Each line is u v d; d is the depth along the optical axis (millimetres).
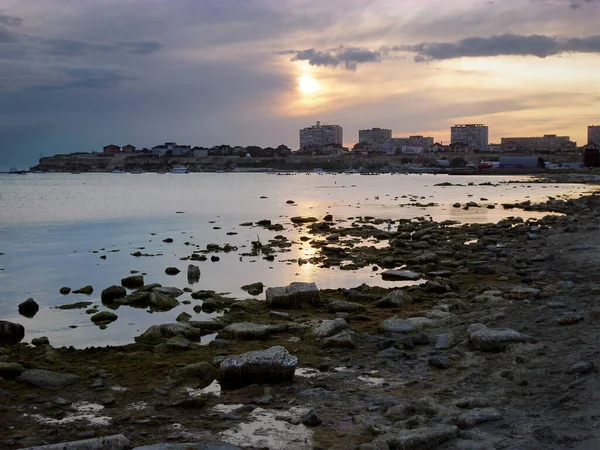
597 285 17469
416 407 9000
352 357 12086
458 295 18000
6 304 18391
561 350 11266
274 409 9359
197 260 26547
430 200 70812
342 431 8414
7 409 9508
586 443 7246
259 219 47062
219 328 14977
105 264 25812
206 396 10047
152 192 96812
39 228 41219
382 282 21203
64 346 13844
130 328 15492
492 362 11164
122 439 7883
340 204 64312
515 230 34094
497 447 7426
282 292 17125
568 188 101812
